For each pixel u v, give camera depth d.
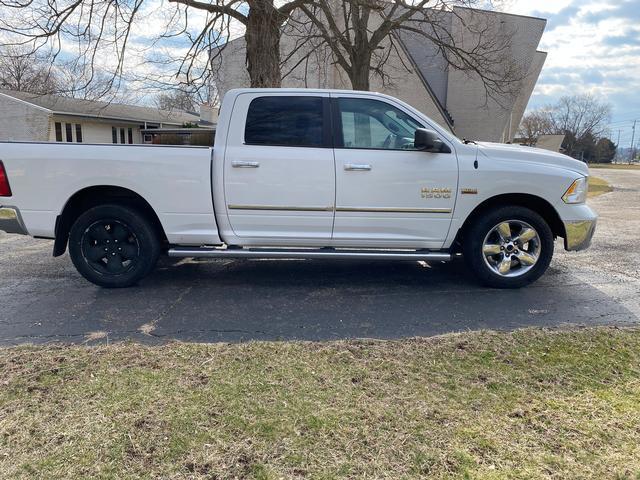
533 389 2.99
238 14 12.10
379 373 3.17
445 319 4.35
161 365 3.28
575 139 89.56
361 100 4.94
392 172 4.85
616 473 2.25
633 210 12.55
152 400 2.82
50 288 5.21
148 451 2.37
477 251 5.09
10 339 3.83
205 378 3.09
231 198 4.87
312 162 4.82
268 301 4.84
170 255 5.00
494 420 2.66
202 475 2.21
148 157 4.80
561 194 4.97
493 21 22.20
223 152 4.83
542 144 51.25
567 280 5.61
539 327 4.06
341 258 4.98
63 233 5.09
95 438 2.46
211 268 6.11
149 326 4.14
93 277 5.09
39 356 3.42
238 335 3.95
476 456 2.36
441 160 4.88
